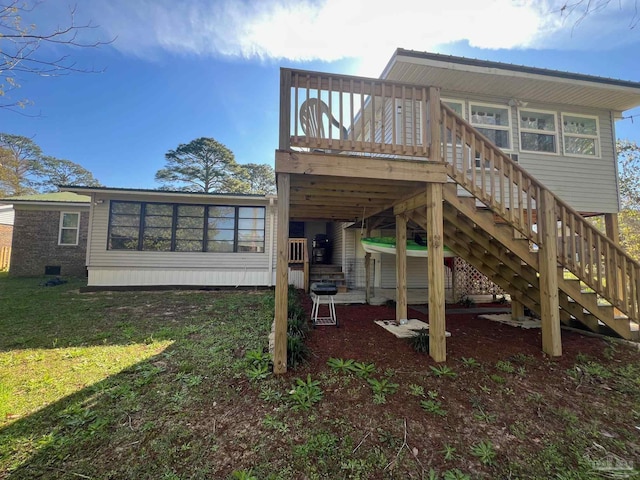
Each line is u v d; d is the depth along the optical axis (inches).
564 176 279.1
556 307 148.5
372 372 121.6
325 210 232.8
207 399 102.1
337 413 94.7
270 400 101.3
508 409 100.1
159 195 359.6
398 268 199.8
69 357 139.6
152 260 362.9
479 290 324.8
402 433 86.3
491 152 152.7
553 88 254.7
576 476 72.8
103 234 354.0
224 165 951.0
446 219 173.8
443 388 111.5
